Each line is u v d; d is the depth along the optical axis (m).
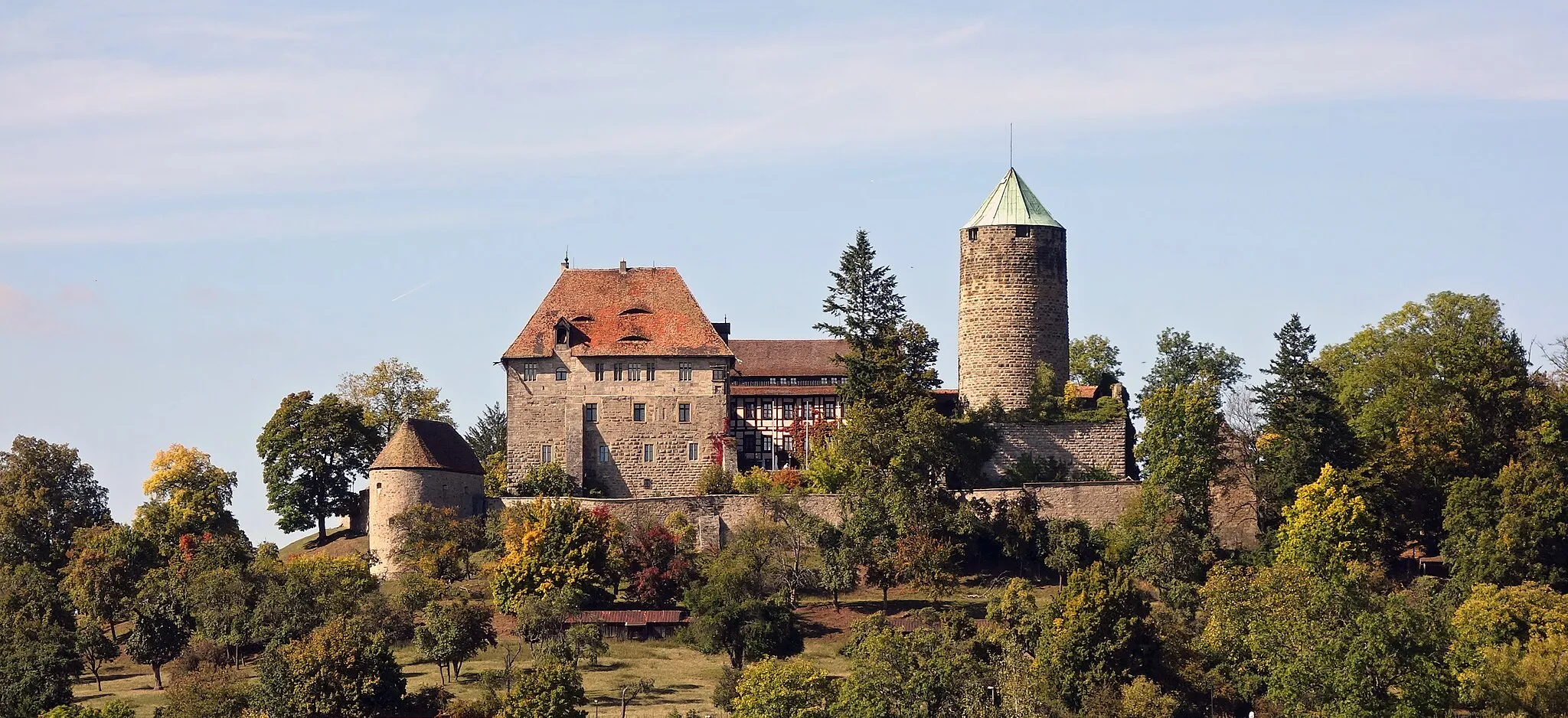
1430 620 146.25
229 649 168.62
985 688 145.25
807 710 141.75
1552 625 152.12
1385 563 178.25
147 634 167.12
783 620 164.12
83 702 157.50
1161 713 142.25
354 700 145.38
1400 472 180.25
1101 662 147.75
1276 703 147.38
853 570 180.62
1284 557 169.38
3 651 160.38
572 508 181.38
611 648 167.00
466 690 154.88
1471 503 171.38
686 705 149.75
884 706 141.38
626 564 180.38
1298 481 180.12
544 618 167.50
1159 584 174.38
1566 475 174.12
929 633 155.00
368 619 168.38
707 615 164.12
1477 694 145.25
